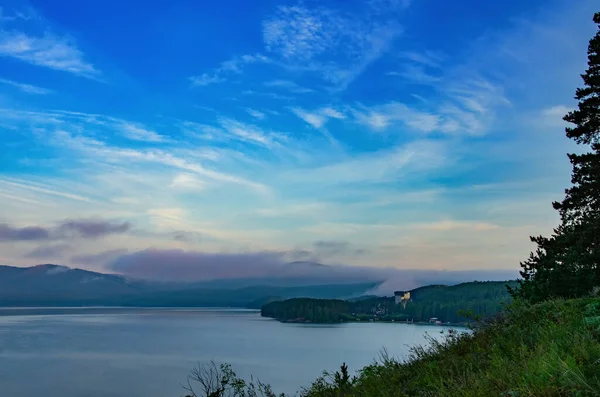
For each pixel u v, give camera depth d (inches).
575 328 305.9
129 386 2573.8
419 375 342.0
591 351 254.4
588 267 658.8
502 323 409.1
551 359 246.2
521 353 280.8
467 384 264.7
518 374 246.4
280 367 3100.4
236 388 530.3
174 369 3193.9
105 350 4549.7
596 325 309.6
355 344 4658.0
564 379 221.6
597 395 199.9
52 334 6717.5
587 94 823.7
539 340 308.3
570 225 810.8
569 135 837.2
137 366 3371.1
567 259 686.5
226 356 3951.8
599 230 743.1
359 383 418.6
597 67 813.9
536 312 402.9
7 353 4266.7
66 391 2466.8
